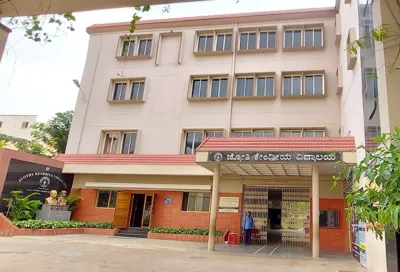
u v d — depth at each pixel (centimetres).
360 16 949
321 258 1020
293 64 1599
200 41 1786
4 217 1248
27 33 320
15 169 1399
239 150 1123
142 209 1633
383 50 553
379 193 256
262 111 1571
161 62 1786
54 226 1367
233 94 1623
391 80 548
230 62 1684
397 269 574
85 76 1862
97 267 704
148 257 903
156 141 1658
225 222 1455
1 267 644
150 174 1535
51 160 1576
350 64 1088
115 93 1817
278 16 1673
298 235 1391
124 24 1889
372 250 768
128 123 1723
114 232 1507
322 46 1576
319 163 1052
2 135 2925
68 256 831
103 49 1898
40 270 635
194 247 1182
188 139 1644
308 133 1503
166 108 1697
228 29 1736
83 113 1794
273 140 1176
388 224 258
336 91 1507
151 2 309
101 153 1712
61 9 316
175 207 1541
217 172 1171
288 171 1326
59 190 1606
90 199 1645
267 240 1560
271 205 2209
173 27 1827
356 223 1000
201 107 1655
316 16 1638
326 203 1348
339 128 1454
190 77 1711
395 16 480
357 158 995
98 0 301
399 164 245
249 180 1479
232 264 848
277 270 782
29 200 1442
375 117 725
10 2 298
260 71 1625
